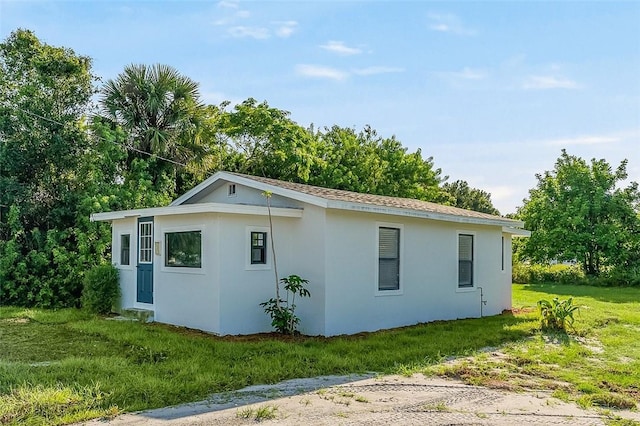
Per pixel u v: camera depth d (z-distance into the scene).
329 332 10.80
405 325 12.58
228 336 10.37
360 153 31.12
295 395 6.57
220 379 7.10
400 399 6.46
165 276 12.05
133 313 12.84
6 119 17.58
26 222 17.97
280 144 25.88
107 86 20.58
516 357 9.00
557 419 5.82
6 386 6.57
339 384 7.12
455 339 10.48
